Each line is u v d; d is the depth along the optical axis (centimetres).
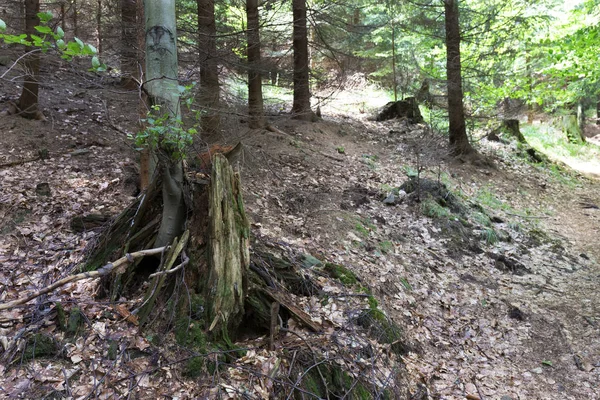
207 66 785
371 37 1723
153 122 350
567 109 1994
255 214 653
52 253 491
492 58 1386
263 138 1004
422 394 429
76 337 367
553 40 1382
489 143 1478
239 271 412
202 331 376
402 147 1248
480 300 643
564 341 572
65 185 644
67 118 898
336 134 1253
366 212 795
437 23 1407
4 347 351
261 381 355
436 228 809
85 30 1108
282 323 421
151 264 439
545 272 767
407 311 557
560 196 1212
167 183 409
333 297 491
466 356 517
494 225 905
